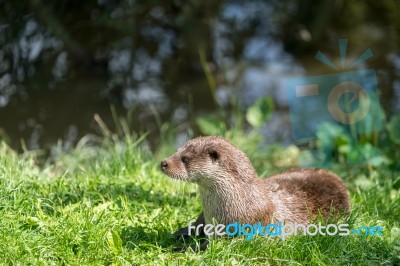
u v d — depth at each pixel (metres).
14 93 18.62
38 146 15.39
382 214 9.72
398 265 7.82
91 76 19.92
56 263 7.44
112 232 7.75
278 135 15.87
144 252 7.82
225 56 21.23
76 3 19.95
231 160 8.05
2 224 7.80
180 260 7.67
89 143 15.67
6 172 9.38
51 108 17.84
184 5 19.86
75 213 8.43
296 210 8.65
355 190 11.15
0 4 19.02
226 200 8.06
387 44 21.62
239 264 7.59
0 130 16.38
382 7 23.41
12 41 19.05
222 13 21.45
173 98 18.50
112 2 20.03
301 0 21.61
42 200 8.80
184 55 20.34
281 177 9.32
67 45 19.75
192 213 9.45
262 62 20.94
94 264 7.47
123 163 10.98
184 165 8.02
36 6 18.75
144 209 9.15
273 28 22.12
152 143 15.35
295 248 7.89
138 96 18.59
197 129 16.27
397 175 11.83
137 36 20.41
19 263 7.27
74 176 10.32
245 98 18.19
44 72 19.55
